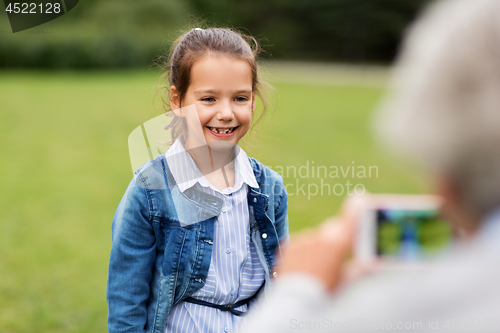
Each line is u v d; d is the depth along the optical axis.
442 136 0.45
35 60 21.94
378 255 0.58
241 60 1.39
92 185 5.55
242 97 1.40
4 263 3.47
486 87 0.44
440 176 0.48
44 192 5.24
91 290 3.14
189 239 1.31
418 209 0.59
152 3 25.47
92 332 2.65
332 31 29.53
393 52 29.67
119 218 1.34
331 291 0.55
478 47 0.45
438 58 0.47
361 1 28.52
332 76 20.86
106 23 25.06
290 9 29.52
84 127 8.98
